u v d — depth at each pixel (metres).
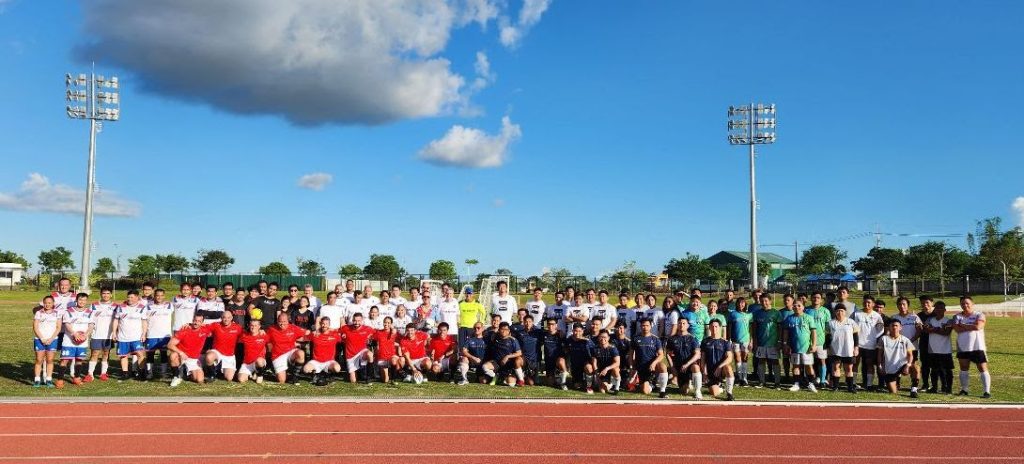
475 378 14.12
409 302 15.36
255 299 13.71
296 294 14.42
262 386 12.61
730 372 11.94
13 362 14.58
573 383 13.07
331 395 11.81
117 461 7.91
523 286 45.72
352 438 8.98
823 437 9.34
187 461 7.93
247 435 9.07
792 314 13.05
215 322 13.07
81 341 12.33
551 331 13.59
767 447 8.82
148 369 12.98
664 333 13.93
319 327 13.08
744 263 108.19
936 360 12.68
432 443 8.80
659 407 11.29
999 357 18.08
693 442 9.02
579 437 9.20
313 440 8.86
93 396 11.32
